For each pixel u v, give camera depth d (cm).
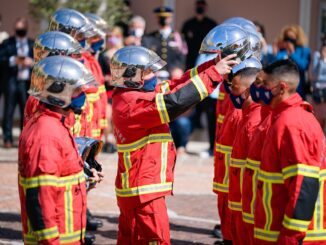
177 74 1415
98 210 998
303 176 499
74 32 786
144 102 614
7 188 1112
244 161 648
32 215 506
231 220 682
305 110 523
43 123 521
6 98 1514
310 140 504
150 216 627
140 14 1914
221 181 752
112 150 1479
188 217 966
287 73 523
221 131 755
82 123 826
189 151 1532
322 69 1491
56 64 530
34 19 1791
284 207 516
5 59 1503
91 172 590
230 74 659
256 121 638
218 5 1895
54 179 510
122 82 627
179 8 1911
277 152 514
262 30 1369
